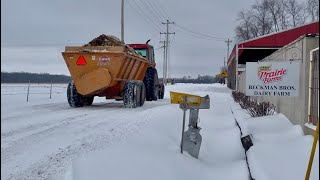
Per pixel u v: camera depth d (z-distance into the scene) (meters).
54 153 6.27
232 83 41.00
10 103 16.20
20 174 5.11
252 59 40.03
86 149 6.55
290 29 28.80
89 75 14.02
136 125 9.29
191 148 7.12
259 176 5.49
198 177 5.95
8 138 7.52
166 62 70.19
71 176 4.89
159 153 6.45
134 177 5.04
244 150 7.54
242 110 14.56
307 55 8.05
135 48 19.52
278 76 8.87
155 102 18.72
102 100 20.36
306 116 8.03
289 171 5.63
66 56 14.12
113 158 5.70
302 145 7.01
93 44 14.47
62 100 19.20
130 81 14.99
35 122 9.88
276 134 8.37
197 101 6.84
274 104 13.05
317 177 5.38
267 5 67.31
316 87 7.48
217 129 10.60
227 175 6.22
